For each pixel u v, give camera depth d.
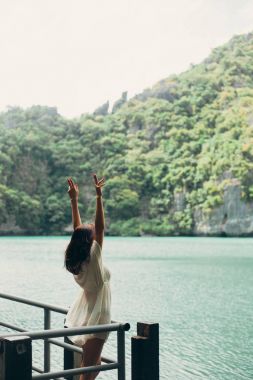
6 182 132.12
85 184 140.00
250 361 14.80
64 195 137.00
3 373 3.76
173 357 15.34
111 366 4.21
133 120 157.88
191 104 158.62
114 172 140.00
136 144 151.00
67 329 4.04
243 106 149.50
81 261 4.39
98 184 4.66
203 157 135.12
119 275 41.59
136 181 137.75
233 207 122.75
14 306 23.30
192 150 141.75
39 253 65.50
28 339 3.79
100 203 4.64
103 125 157.62
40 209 130.50
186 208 130.25
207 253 67.75
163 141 148.75
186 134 148.12
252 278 39.22
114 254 65.69
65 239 111.12
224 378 13.02
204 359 14.95
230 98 156.38
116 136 152.12
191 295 29.94
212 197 124.50
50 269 44.84
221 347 16.53
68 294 29.25
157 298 28.44
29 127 147.50
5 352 3.75
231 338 17.97
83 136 150.62
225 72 167.88
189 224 128.00
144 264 51.47
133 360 4.28
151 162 141.50
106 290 4.50
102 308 4.43
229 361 14.77
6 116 159.88
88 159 145.75
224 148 129.88
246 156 126.31
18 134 139.88
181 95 167.25
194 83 168.12
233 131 137.12
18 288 31.98
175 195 131.88
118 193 133.88
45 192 136.12
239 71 168.25
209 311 24.09
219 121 148.00
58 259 55.84
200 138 145.75
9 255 61.91
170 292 31.17
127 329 4.27
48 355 5.14
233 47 182.62
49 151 141.00
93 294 4.45
